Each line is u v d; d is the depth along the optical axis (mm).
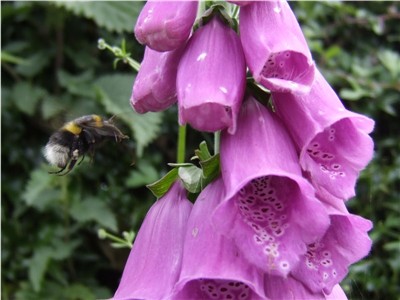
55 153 351
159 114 601
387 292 621
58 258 615
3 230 641
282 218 220
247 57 224
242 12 229
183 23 227
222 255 224
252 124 229
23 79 678
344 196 223
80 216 617
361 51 749
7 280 638
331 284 229
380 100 693
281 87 213
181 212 248
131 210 668
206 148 253
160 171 684
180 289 222
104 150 659
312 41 688
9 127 666
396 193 657
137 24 233
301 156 221
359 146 229
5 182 664
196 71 222
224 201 212
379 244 633
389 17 741
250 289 228
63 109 376
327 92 231
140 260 246
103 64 689
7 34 681
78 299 635
